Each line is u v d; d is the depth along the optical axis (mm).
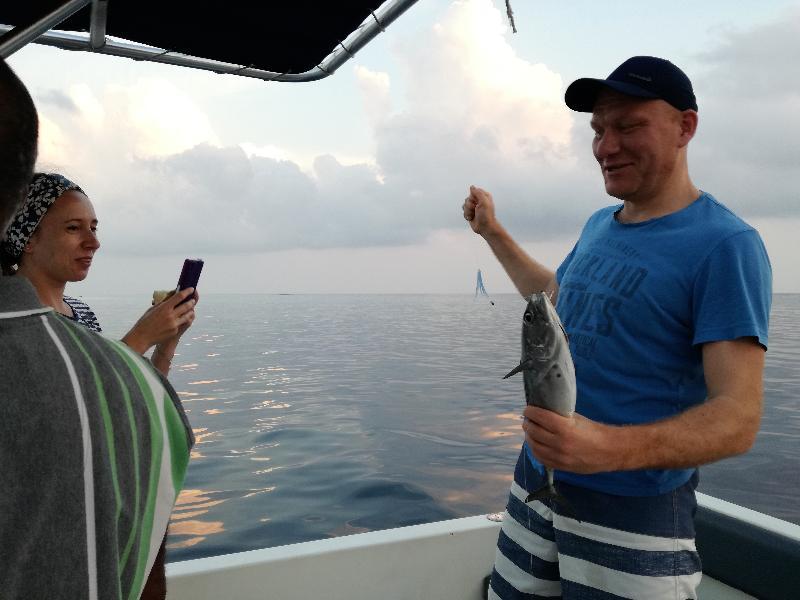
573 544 1796
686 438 1400
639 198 1847
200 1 2588
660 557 1678
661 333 1693
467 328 58375
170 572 2408
